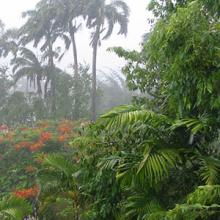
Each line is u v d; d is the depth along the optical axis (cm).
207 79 590
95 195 736
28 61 2995
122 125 615
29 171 1625
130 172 603
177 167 637
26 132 1912
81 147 753
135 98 901
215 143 667
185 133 641
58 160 849
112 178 687
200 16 590
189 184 636
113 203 698
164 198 637
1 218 929
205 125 596
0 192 1658
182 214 516
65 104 2592
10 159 1773
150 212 602
